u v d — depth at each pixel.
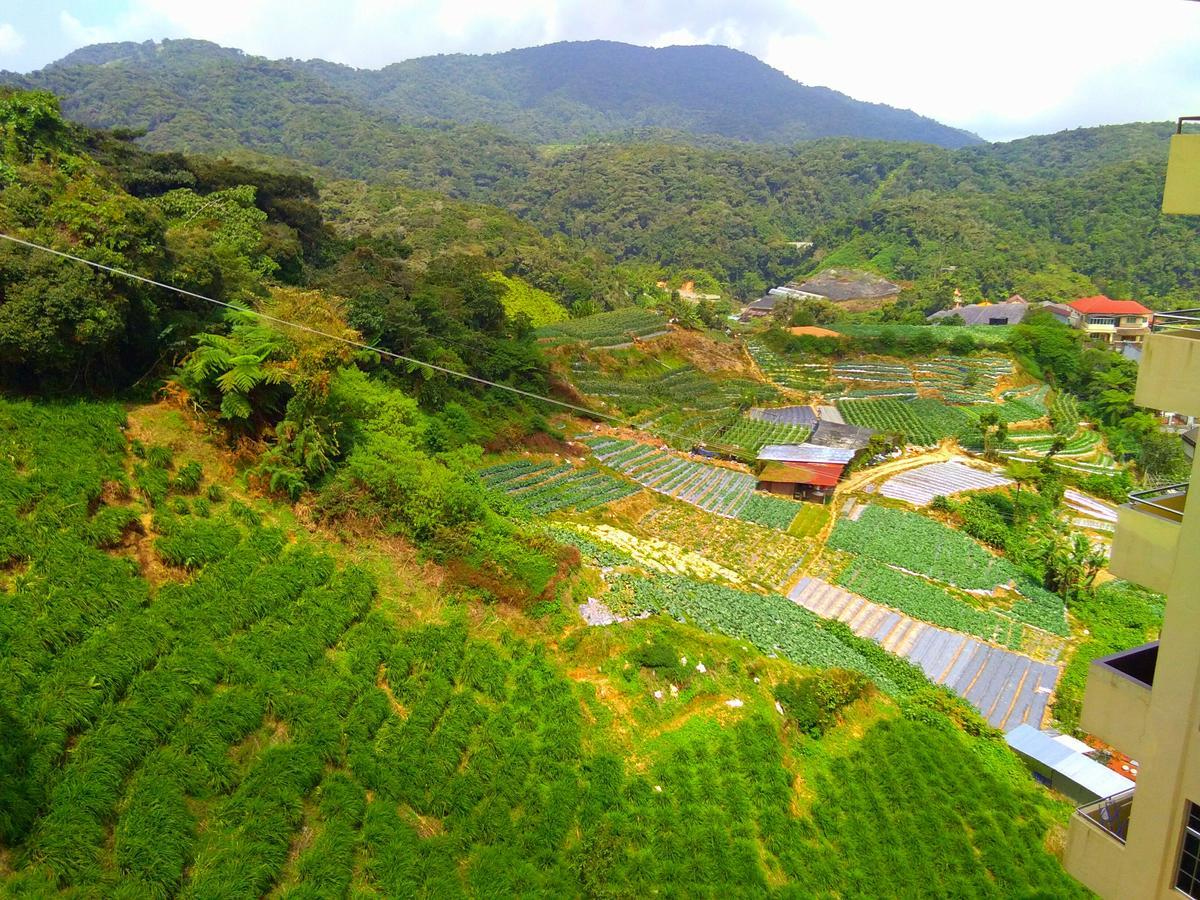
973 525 57.81
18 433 24.72
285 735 20.77
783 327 115.12
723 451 67.50
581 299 130.38
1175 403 13.99
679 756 25.73
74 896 15.38
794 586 45.72
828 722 30.52
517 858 20.64
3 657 18.41
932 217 195.38
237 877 16.97
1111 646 44.66
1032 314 119.62
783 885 22.81
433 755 22.11
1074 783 30.94
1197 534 13.50
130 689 19.52
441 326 58.38
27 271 25.50
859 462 68.88
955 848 26.06
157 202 54.94
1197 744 13.66
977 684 39.06
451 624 27.23
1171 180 13.82
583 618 31.12
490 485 47.28
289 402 30.31
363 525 29.62
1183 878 14.12
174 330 31.19
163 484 26.08
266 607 23.72
